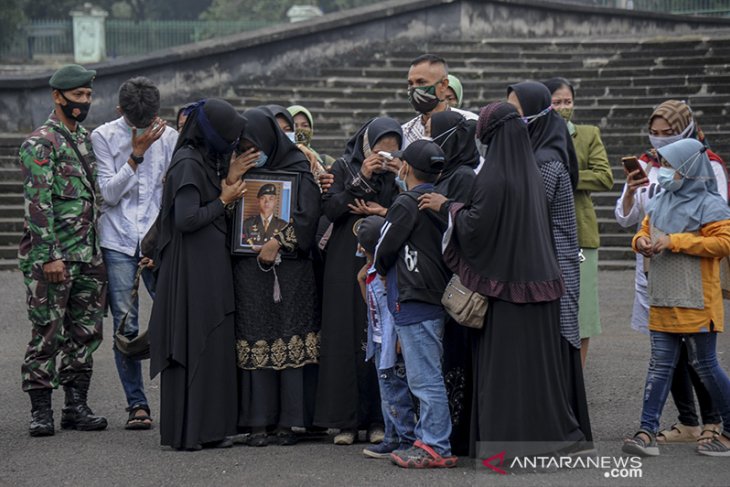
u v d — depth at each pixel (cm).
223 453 642
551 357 573
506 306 568
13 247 1474
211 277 655
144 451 647
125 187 710
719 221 612
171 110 1880
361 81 1936
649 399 621
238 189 656
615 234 1440
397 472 584
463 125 621
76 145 707
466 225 566
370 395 664
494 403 566
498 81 1902
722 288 647
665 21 2452
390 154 647
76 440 679
